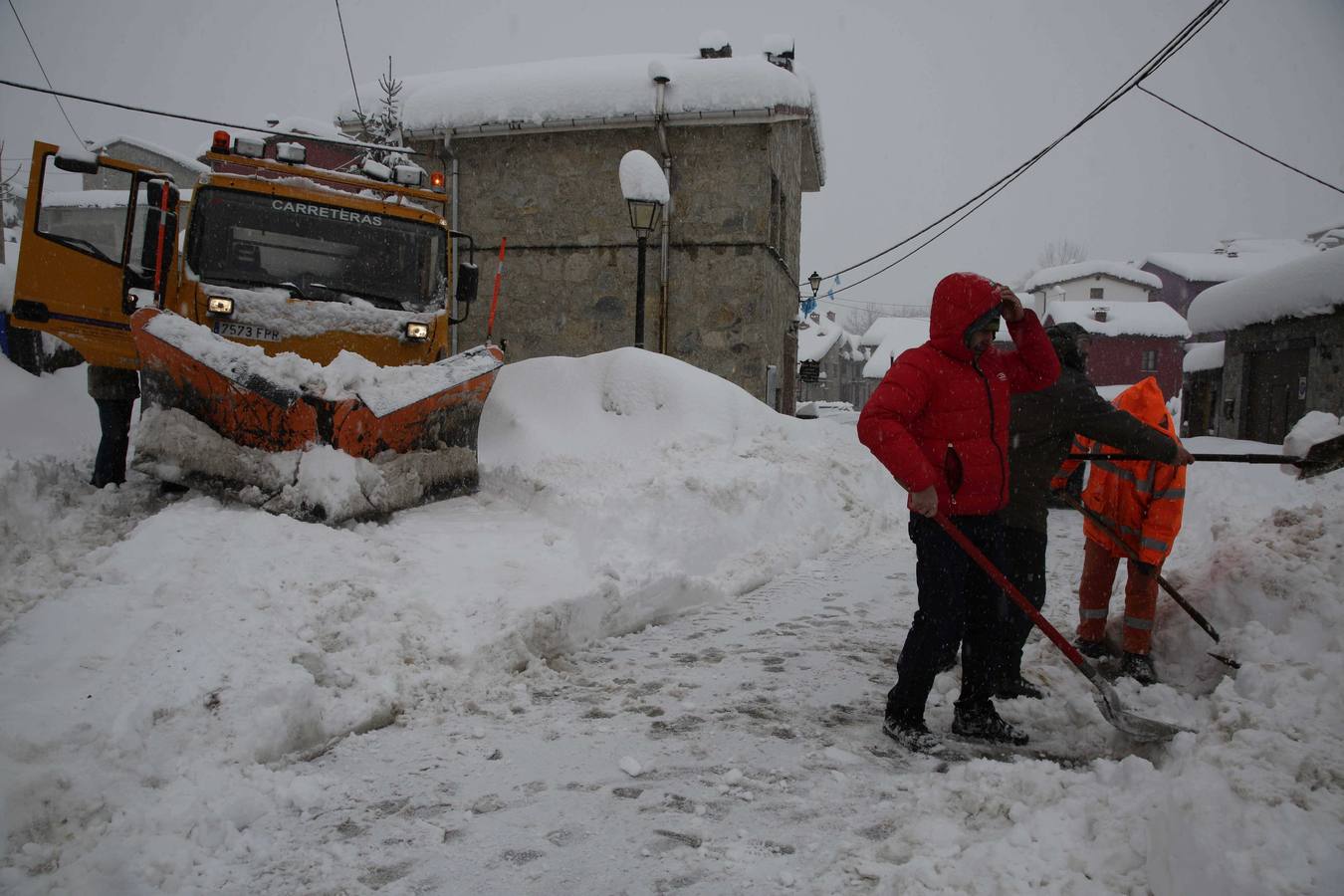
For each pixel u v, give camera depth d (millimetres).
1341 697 2777
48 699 3160
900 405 3322
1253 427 16469
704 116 13125
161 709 3211
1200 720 3361
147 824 2635
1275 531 4113
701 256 13562
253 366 5676
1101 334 47156
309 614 4145
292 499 5508
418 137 14219
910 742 3410
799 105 13141
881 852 2551
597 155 13875
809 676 4324
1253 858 1996
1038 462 3943
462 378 6359
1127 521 4098
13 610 4070
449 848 2662
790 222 16750
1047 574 6598
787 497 7730
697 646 4871
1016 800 2773
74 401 9375
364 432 5820
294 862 2572
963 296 3371
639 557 5668
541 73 14195
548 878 2494
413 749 3430
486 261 14344
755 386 13477
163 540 4609
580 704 3945
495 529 5828
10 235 20719
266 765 3182
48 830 2553
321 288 6977
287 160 7246
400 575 4777
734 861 2572
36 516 5574
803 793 3018
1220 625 3928
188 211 6855
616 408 8664
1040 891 2229
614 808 2918
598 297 13969
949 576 3389
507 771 3229
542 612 4598
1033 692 3934
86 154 6469
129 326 6277
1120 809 2545
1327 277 13164
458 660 4129
